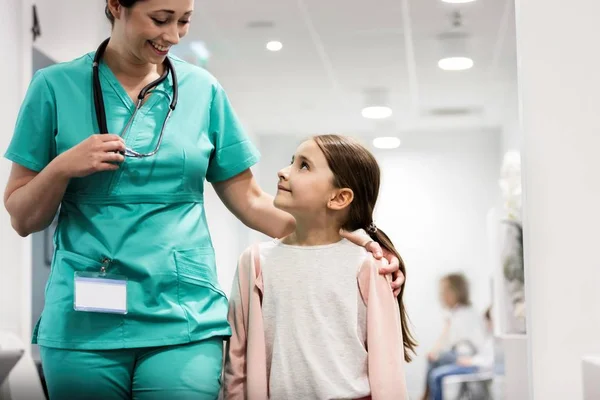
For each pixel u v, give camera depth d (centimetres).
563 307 200
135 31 148
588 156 201
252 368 167
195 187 164
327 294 168
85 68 161
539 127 203
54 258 160
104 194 155
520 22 204
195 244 162
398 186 490
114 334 154
